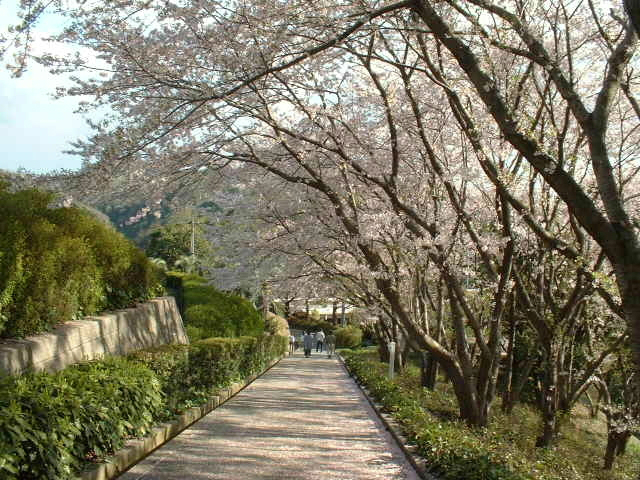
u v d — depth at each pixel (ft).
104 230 31.71
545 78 31.04
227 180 42.52
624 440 42.24
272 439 27.17
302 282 61.31
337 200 35.19
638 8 13.93
